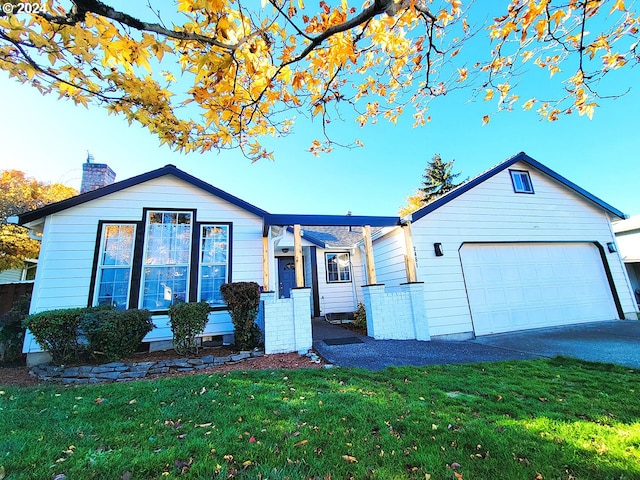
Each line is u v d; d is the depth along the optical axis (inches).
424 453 82.0
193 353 209.0
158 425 101.3
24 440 91.4
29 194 427.8
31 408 119.6
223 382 147.3
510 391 129.3
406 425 97.9
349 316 435.8
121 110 97.8
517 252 323.6
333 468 75.8
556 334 270.5
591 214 363.6
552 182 358.6
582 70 104.0
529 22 98.8
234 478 72.9
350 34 92.6
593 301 331.9
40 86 89.7
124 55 71.8
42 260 222.2
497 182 334.0
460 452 82.0
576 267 339.3
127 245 242.5
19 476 73.9
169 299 241.0
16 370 194.7
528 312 305.9
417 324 258.8
